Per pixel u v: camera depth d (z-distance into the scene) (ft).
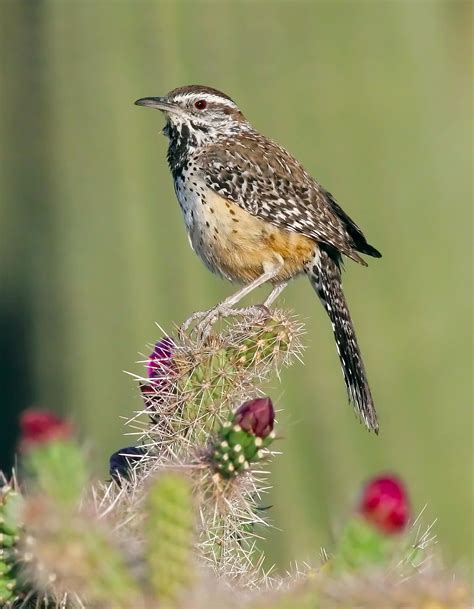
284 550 33.58
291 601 10.88
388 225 36.73
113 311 37.42
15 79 41.47
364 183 36.60
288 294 35.29
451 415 36.35
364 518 10.95
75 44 38.47
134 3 37.09
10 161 40.98
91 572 10.62
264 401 14.66
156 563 10.73
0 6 40.42
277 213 26.76
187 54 36.35
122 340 37.37
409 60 37.17
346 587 10.58
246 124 29.04
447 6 39.93
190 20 36.27
